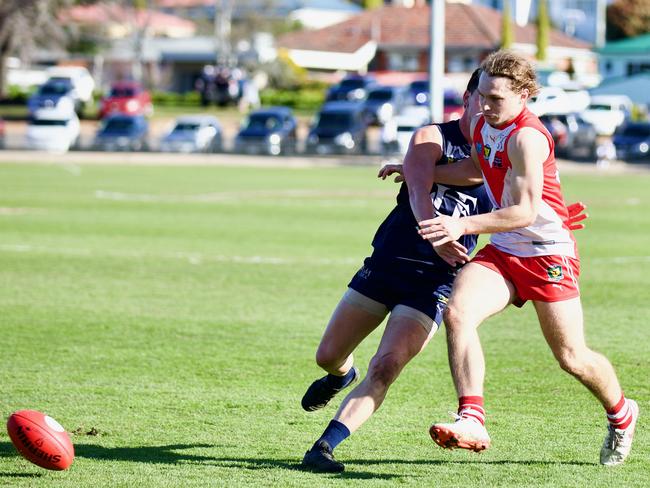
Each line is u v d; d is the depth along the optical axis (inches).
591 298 1846.7
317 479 834.8
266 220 3129.9
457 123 882.8
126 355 1350.9
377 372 840.9
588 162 6230.3
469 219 777.6
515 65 776.9
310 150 6461.6
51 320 1583.4
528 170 776.9
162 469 869.8
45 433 804.0
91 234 2716.5
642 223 3179.1
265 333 1505.9
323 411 1094.4
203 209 3427.7
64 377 1226.6
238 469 871.1
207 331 1515.7
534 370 1293.1
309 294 1851.6
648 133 6299.2
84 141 6486.2
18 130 7509.8
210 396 1149.1
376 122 7736.2
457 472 869.8
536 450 949.2
